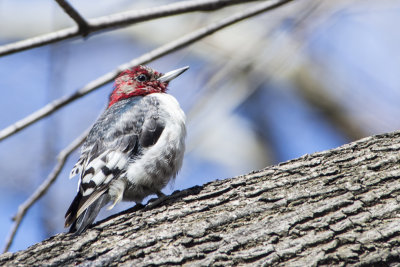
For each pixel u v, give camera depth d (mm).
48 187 10695
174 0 16922
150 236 7645
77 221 8641
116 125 10508
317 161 8375
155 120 10539
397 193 7629
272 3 10484
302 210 7652
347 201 7637
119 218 8125
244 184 8297
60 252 7609
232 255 7281
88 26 8977
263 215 7727
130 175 9938
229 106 14695
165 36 19516
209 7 9812
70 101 9875
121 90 13031
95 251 7555
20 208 10688
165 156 10242
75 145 10648
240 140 18359
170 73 13422
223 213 7840
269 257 7195
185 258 7293
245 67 15156
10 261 7551
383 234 7188
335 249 7160
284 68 16906
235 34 17484
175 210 8070
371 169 8039
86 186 9695
